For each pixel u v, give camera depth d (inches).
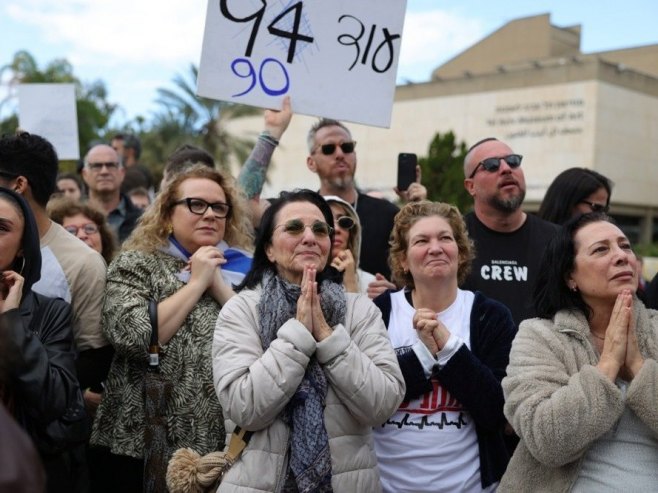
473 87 1699.1
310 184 1870.1
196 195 140.6
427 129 1759.4
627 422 107.3
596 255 111.8
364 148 1856.5
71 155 256.2
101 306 139.3
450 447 123.6
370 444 114.7
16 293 111.7
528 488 110.0
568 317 113.7
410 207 135.8
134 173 320.2
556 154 1579.7
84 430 121.2
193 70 1604.3
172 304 131.3
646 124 1633.9
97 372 139.8
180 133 1577.3
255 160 168.6
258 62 163.6
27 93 256.2
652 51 1866.4
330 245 121.4
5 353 100.0
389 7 168.6
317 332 111.0
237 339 114.0
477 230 174.6
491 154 171.0
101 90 1706.4
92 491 143.6
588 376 104.0
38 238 121.4
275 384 106.3
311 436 106.9
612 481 105.1
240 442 110.9
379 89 168.7
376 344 117.2
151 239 141.6
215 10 161.5
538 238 172.7
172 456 125.8
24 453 51.3
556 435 103.3
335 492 108.4
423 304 132.3
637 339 110.1
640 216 1662.2
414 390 124.0
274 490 108.7
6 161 134.9
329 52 166.6
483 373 122.9
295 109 166.7
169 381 128.5
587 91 1552.7
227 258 147.3
